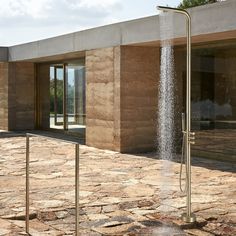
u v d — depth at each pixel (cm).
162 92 1257
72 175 566
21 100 1925
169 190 773
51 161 550
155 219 597
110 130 1264
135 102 1232
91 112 1351
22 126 1936
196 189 784
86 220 592
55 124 1844
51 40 1565
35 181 625
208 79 1152
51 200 663
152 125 1255
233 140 1077
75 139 1606
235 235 537
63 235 532
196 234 541
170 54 1248
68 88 1736
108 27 1255
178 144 1237
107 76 1266
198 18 988
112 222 583
